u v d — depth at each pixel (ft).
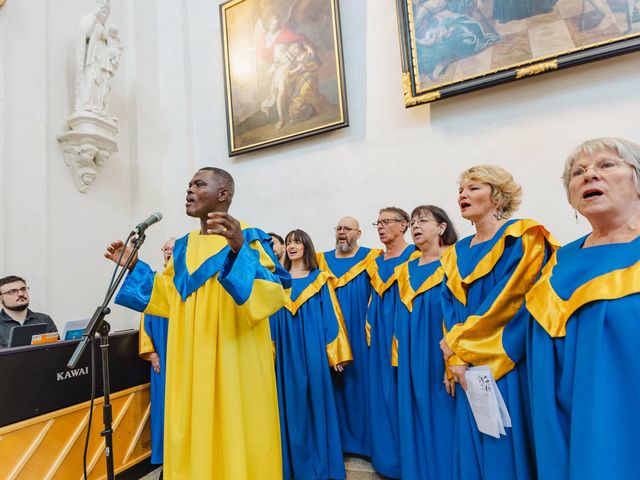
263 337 5.14
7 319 9.33
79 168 13.65
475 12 12.57
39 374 6.53
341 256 10.28
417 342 6.73
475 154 12.72
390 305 7.99
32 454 6.31
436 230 7.35
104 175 15.05
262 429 4.70
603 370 3.18
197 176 5.20
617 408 3.09
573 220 11.21
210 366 4.56
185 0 19.11
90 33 13.87
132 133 16.63
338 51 15.06
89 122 13.51
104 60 14.15
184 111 17.99
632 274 3.30
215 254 4.95
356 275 9.54
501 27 12.17
